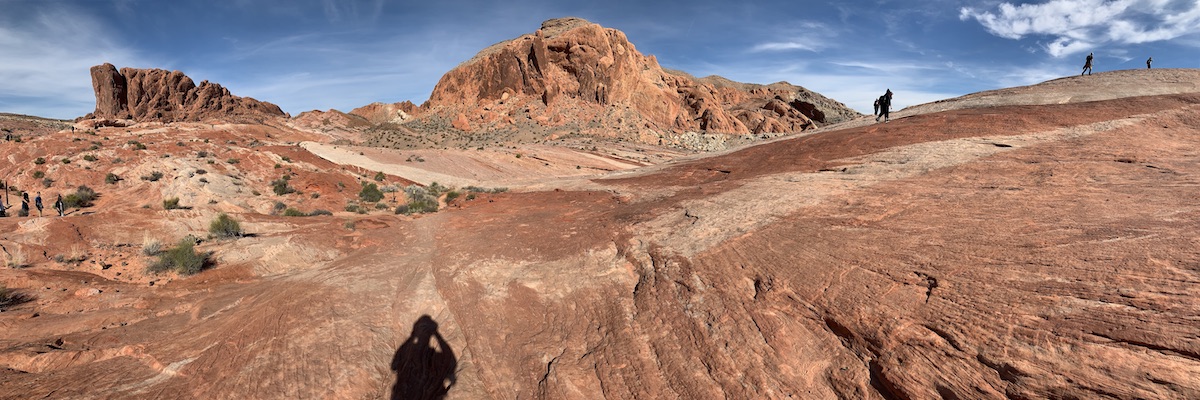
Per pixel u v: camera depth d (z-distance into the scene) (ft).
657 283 27.40
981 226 24.64
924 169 45.96
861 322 18.15
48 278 36.40
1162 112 53.78
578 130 287.89
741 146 118.11
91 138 144.66
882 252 23.95
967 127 63.00
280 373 21.33
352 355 23.13
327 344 24.03
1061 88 81.25
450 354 24.11
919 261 21.65
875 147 63.16
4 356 22.38
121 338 25.44
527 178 152.05
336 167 136.36
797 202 39.70
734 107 472.85
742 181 61.67
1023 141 50.93
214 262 42.42
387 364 23.16
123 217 54.34
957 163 45.75
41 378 20.89
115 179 98.89
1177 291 13.88
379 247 47.73
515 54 325.01
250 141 198.39
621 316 24.26
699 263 28.86
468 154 185.47
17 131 298.76
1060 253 18.75
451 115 334.24
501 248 41.93
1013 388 12.96
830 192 41.88
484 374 21.77
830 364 16.89
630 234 39.96
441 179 143.23
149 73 366.22
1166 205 23.02
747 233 32.81
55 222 48.88
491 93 328.70
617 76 329.52
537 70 322.34
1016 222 24.20
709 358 18.86
